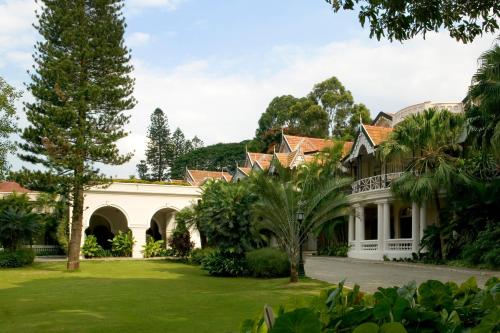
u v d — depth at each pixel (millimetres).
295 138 44906
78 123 26828
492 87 17000
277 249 21938
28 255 29109
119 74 28062
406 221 32094
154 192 38344
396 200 27328
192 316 11328
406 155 24203
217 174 58438
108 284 19266
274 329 2180
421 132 23281
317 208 18859
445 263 22609
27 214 29906
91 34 27391
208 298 14477
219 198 22891
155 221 43750
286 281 18766
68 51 27531
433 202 25391
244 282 19766
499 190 20859
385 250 27312
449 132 23203
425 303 3154
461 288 3658
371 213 34469
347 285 16219
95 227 43906
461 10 7551
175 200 39031
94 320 10914
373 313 2596
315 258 29938
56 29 27266
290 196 18578
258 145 62094
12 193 35031
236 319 10773
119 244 36812
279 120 61812
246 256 22328
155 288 17750
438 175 22250
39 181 26359
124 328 9945
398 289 3324
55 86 25953
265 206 18766
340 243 34031
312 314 2172
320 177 20359
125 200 37500
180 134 84188
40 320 11000
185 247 31922
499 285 3459
